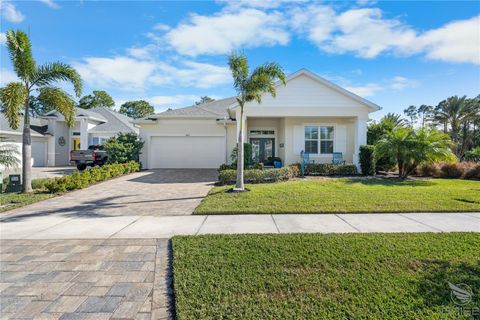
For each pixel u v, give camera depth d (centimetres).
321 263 392
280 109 1473
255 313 283
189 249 448
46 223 622
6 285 346
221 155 1808
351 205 754
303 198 846
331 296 313
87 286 344
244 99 1038
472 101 3319
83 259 423
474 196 862
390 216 666
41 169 2020
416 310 287
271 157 1839
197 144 1809
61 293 327
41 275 372
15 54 993
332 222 616
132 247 473
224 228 575
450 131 3591
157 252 451
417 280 343
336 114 1476
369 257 409
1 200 881
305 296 314
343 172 1473
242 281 346
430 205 746
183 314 281
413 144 1249
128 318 281
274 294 319
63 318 279
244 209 724
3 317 280
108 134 2481
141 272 381
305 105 1475
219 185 1168
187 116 1773
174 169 1772
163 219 655
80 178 1112
